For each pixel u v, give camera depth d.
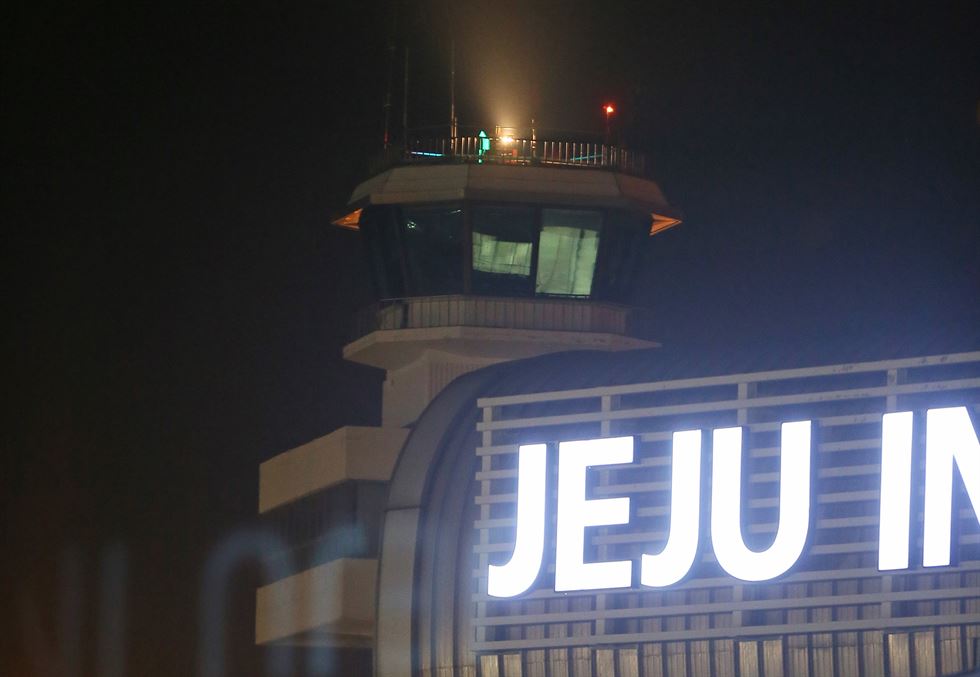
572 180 157.12
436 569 115.06
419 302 156.75
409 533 116.25
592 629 105.94
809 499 97.94
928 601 95.06
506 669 108.69
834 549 97.25
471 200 156.00
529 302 156.12
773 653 98.88
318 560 150.50
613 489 105.81
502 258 157.50
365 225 162.50
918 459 95.38
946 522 93.81
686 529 102.00
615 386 108.06
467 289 156.88
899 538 94.94
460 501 116.44
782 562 98.19
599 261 157.50
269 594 156.75
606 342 156.12
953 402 95.81
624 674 104.06
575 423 109.62
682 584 101.88
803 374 100.62
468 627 112.56
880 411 98.25
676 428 105.12
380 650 115.00
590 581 105.00
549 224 157.00
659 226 165.12
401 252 159.00
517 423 111.81
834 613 97.62
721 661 100.62
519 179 156.75
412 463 119.50
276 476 159.12
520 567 108.12
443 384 157.62
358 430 146.25
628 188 157.62
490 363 157.75
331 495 149.38
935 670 94.12
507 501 111.75
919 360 97.19
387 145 161.75
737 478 100.69
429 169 158.12
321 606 147.25
